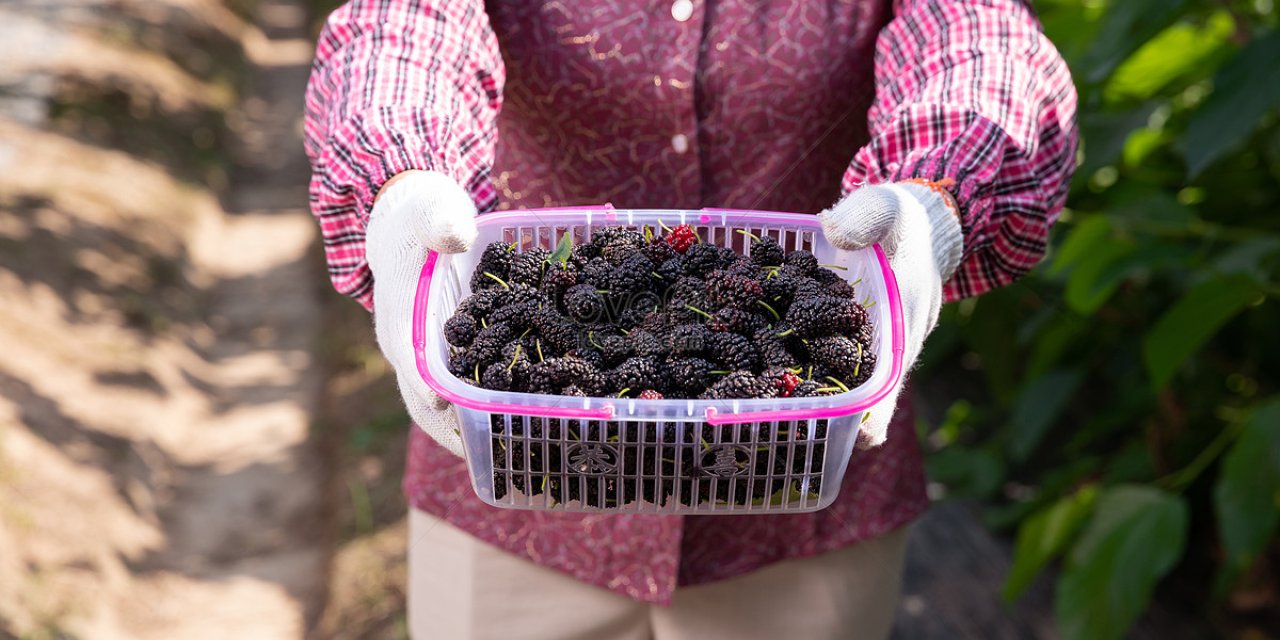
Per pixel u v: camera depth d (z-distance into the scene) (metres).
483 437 0.73
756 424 0.72
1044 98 0.91
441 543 1.04
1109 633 1.37
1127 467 1.78
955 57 0.90
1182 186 1.68
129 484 2.55
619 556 0.98
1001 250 0.90
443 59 0.90
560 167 0.98
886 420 0.75
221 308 3.75
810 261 0.83
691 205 0.97
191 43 6.04
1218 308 1.36
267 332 3.57
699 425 0.72
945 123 0.86
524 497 0.75
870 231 0.77
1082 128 1.48
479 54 0.91
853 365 0.75
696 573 0.98
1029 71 0.89
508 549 1.00
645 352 0.77
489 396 0.71
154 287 3.53
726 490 0.74
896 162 0.87
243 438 2.96
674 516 0.96
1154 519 1.38
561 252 0.83
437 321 0.77
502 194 1.00
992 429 2.20
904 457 1.01
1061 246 1.66
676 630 1.01
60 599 2.08
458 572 1.03
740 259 0.81
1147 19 1.30
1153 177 1.69
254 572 2.37
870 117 0.94
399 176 0.83
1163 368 1.42
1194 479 1.74
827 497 0.74
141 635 2.16
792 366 0.76
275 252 4.21
